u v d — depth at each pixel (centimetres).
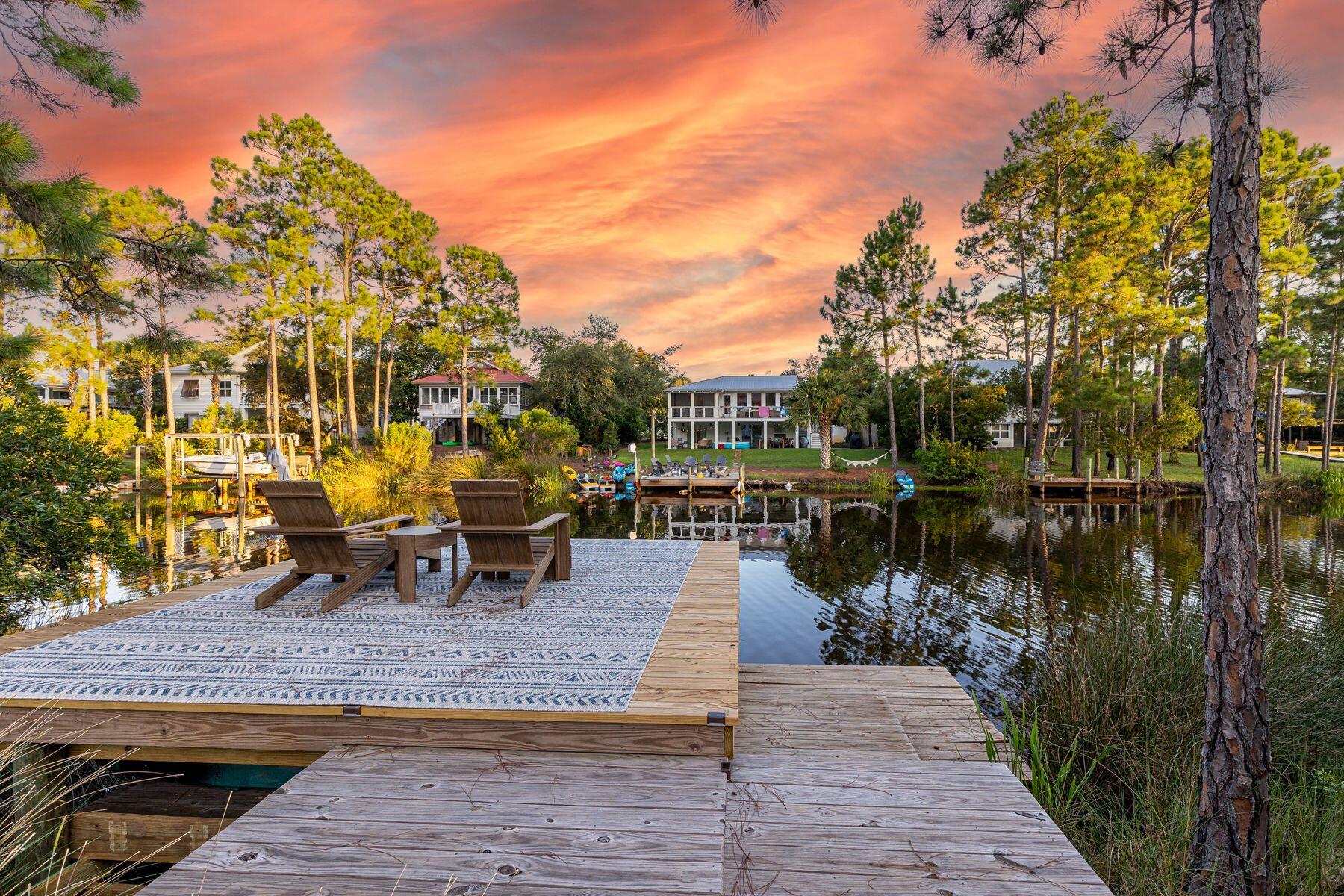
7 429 607
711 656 346
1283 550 1264
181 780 321
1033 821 230
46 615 622
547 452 2991
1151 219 2138
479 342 3344
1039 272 2731
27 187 504
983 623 800
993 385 3744
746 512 1967
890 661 660
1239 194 253
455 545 513
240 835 208
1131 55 345
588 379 3953
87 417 2591
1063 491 2442
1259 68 253
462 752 276
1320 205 2361
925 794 251
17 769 276
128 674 318
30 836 249
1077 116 2323
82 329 2495
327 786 243
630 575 574
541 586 527
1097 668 467
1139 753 377
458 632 395
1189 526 1616
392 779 250
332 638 380
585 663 335
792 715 387
